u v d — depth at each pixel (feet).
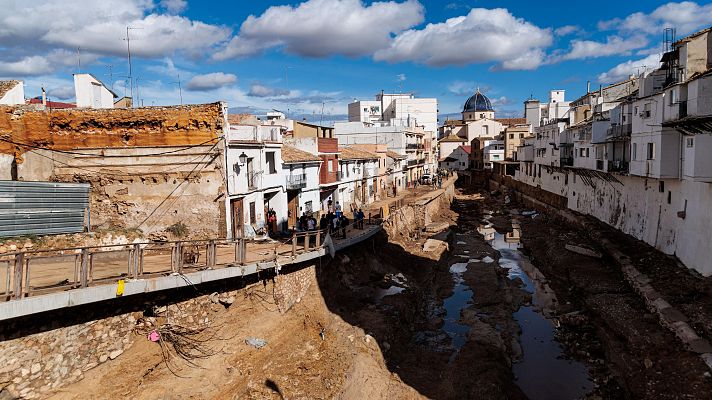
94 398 48.16
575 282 116.67
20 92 100.78
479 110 459.32
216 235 84.02
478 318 96.73
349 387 61.93
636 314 90.33
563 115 249.14
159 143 83.46
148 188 84.38
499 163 335.26
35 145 83.46
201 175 83.66
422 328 91.35
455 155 435.94
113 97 117.39
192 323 59.98
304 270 81.30
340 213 114.62
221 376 57.47
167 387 52.90
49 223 62.69
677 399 61.87
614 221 151.64
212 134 82.84
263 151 100.83
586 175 173.47
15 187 58.85
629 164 127.44
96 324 50.44
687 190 102.63
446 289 115.55
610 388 71.67
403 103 367.66
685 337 73.97
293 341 69.82
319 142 143.74
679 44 103.04
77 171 83.97
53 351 46.50
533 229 188.14
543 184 238.68
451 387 67.67
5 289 45.78
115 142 83.51
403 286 103.86
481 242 169.37
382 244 124.88
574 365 80.23
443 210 228.02
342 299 88.89
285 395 58.03
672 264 106.73
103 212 84.43
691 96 91.81
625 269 111.65
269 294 71.92
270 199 110.32
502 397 66.90
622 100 139.44
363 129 263.29
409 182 278.05
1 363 42.47
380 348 74.02
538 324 97.50
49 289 45.65
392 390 65.10
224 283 64.49
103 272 55.31
